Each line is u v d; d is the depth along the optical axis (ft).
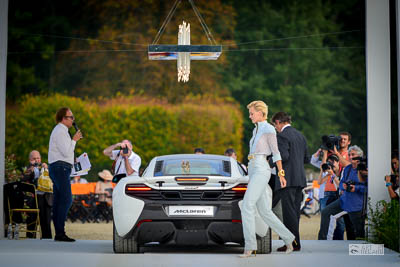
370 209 63.87
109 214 120.57
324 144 77.82
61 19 250.16
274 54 253.85
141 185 50.52
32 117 180.04
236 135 183.62
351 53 257.96
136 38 250.78
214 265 44.75
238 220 50.16
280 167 52.24
